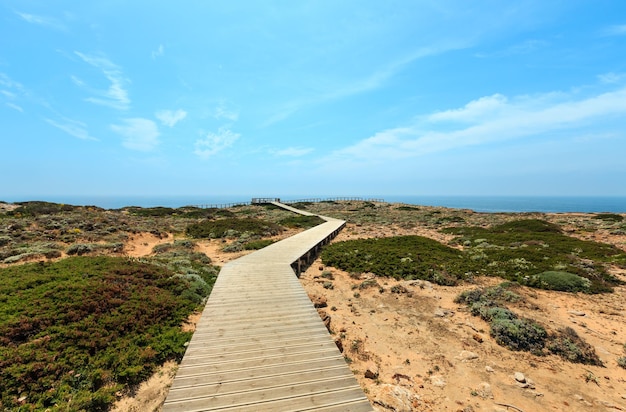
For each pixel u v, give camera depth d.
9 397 5.77
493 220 44.78
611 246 21.53
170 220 40.31
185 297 11.21
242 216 50.47
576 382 7.13
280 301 9.93
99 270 11.90
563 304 11.84
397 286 13.51
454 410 6.14
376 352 8.45
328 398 5.36
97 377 6.59
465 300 11.84
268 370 6.10
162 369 7.35
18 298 8.91
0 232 21.42
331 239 28.28
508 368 7.64
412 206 74.69
